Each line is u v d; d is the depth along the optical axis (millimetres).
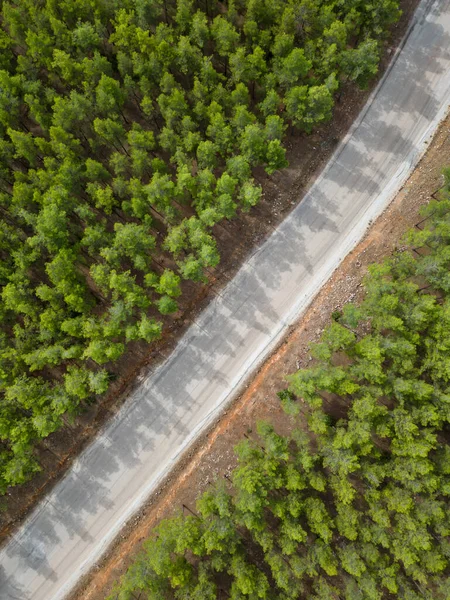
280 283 56062
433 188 56562
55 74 54781
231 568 45781
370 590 43625
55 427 48188
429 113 59031
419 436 45719
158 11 53031
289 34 52469
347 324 53469
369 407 43844
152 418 54406
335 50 51375
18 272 49469
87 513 53281
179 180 49719
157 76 53000
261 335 55250
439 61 59844
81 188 53094
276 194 57406
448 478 45906
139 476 53656
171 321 55469
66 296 48188
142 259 49406
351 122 58781
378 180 57781
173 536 45094
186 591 45438
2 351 48531
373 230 56594
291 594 45531
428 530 47188
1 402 48562
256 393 53781
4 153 50719
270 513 51188
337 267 56062
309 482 47281
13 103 51000
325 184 57688
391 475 45906
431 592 46562
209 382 54688
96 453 54125
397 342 45656
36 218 48406
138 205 49375
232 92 51344
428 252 53688
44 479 53719
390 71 59844
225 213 51000
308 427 51812
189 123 50375
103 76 49750
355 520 44969
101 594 51094
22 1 51938
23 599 52000
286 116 55688
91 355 47656
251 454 47156
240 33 56781
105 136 51156
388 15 52875
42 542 52938
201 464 53094
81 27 51281
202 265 51031
